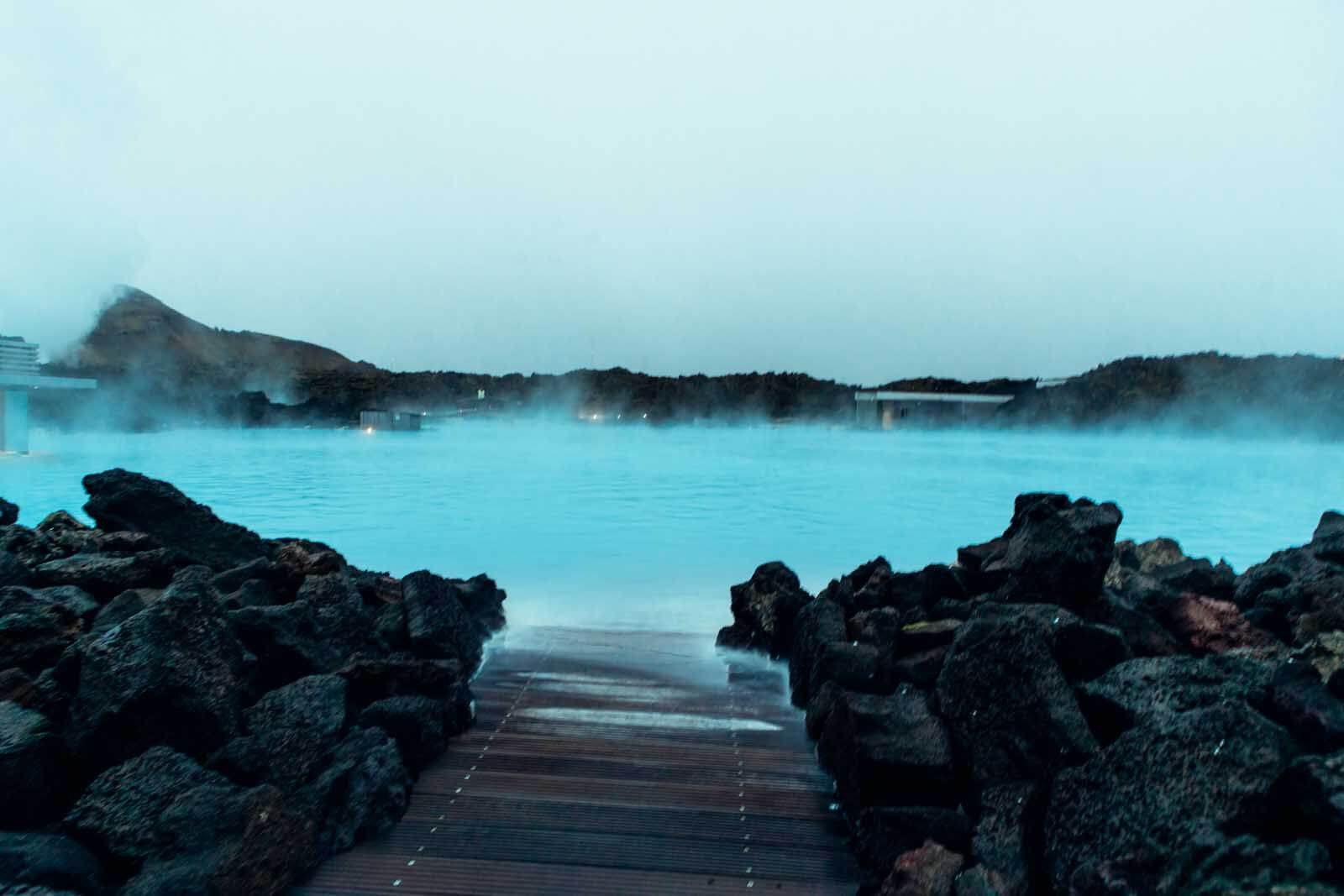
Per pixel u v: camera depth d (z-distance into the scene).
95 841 3.29
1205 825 2.79
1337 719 3.02
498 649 6.99
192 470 22.45
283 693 4.38
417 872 3.60
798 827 4.04
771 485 21.56
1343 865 2.50
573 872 3.62
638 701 5.73
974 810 3.71
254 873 3.26
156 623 4.12
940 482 22.47
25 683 4.19
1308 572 5.80
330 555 6.39
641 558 12.59
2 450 21.73
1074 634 4.26
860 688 5.04
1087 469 25.78
